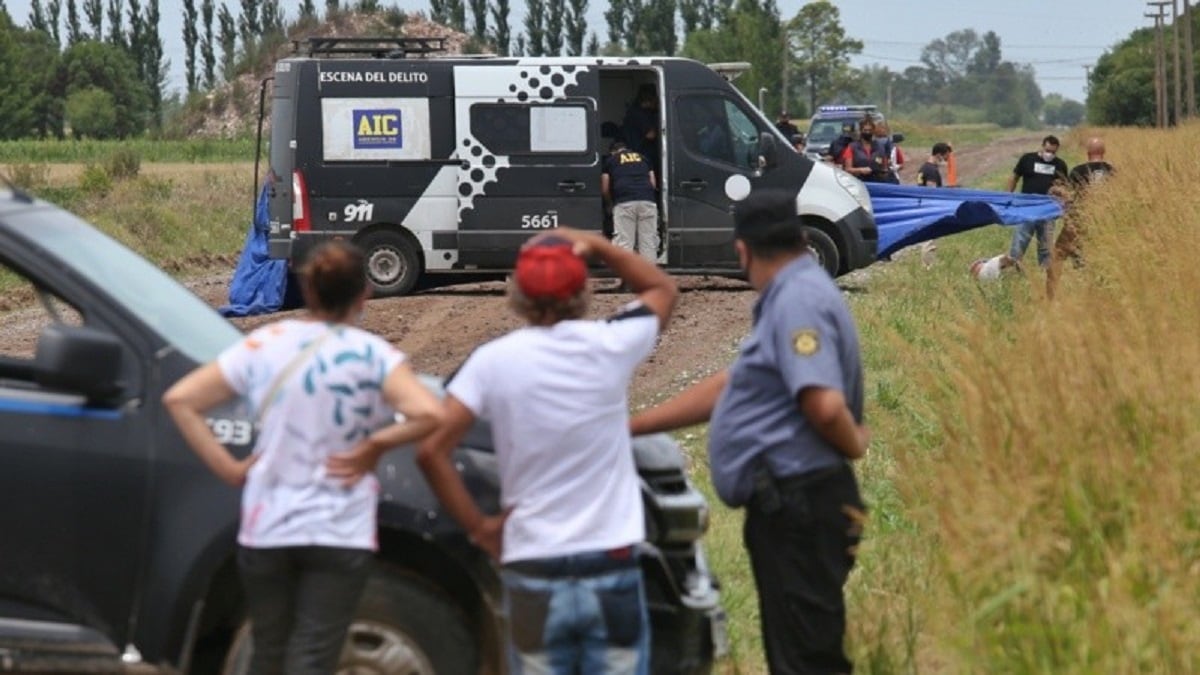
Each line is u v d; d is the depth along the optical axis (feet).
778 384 62.13
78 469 59.26
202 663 63.72
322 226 218.38
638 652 54.80
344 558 54.44
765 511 62.23
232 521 58.65
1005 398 74.08
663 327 57.31
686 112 224.33
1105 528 66.44
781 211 62.18
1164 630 58.75
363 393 54.70
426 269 220.64
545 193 221.25
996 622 61.31
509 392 53.93
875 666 67.62
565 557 53.52
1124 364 77.25
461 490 55.16
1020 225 224.33
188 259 313.73
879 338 163.32
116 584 59.47
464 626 60.64
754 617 83.25
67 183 413.18
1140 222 152.97
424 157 219.41
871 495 97.96
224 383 54.80
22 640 59.41
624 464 55.01
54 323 67.10
